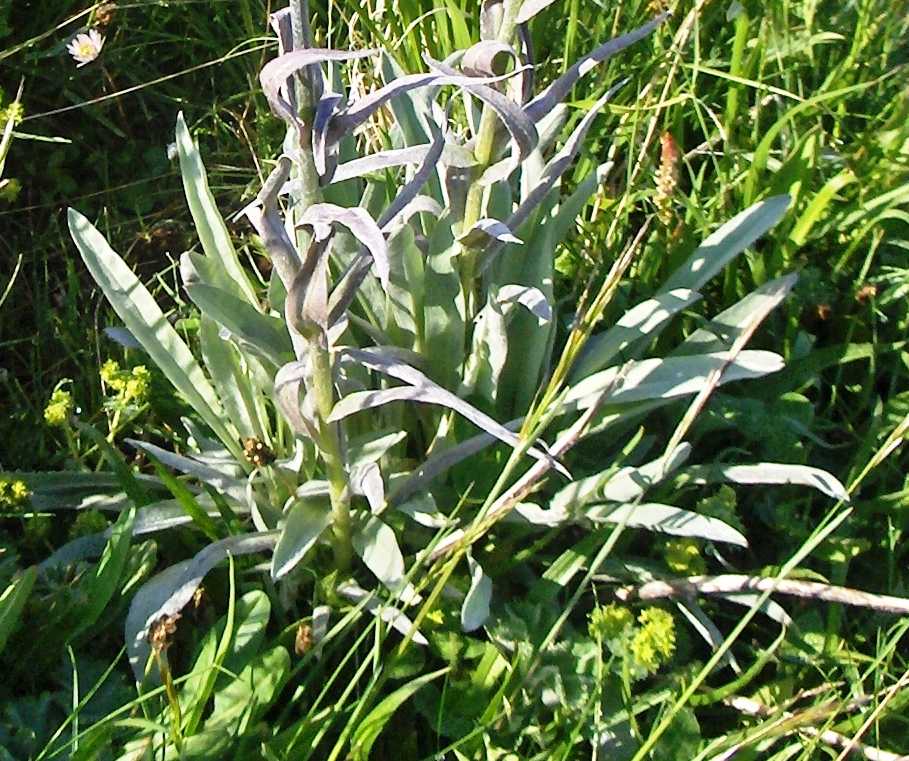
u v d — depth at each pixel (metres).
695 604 0.61
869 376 0.71
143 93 0.88
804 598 0.65
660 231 0.73
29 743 0.55
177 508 0.62
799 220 0.74
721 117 0.82
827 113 0.83
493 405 0.63
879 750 0.57
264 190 0.49
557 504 0.62
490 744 0.58
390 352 0.62
